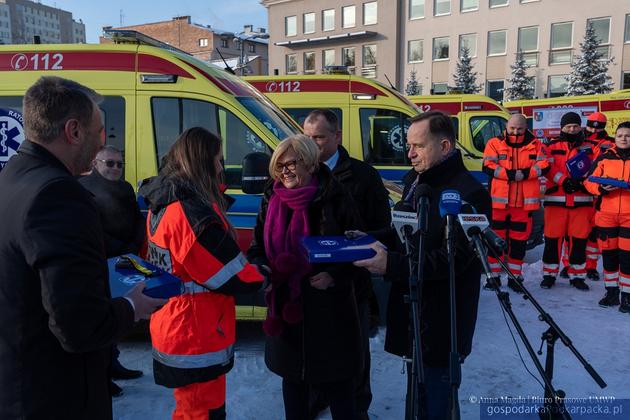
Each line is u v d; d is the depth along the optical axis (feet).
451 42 108.78
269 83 24.67
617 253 17.17
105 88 13.97
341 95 24.23
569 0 95.91
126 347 14.29
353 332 8.12
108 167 10.25
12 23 365.20
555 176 18.95
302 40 125.39
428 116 7.91
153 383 12.17
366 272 8.75
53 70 14.10
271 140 13.67
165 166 7.57
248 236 13.58
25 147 5.38
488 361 13.39
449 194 6.95
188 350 7.43
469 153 28.07
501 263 7.02
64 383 5.23
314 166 8.11
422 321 7.93
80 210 5.07
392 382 12.30
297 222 8.06
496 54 104.47
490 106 32.86
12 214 4.96
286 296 8.21
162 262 7.38
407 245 7.29
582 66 87.86
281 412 10.94
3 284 4.96
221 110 13.89
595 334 15.05
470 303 7.96
